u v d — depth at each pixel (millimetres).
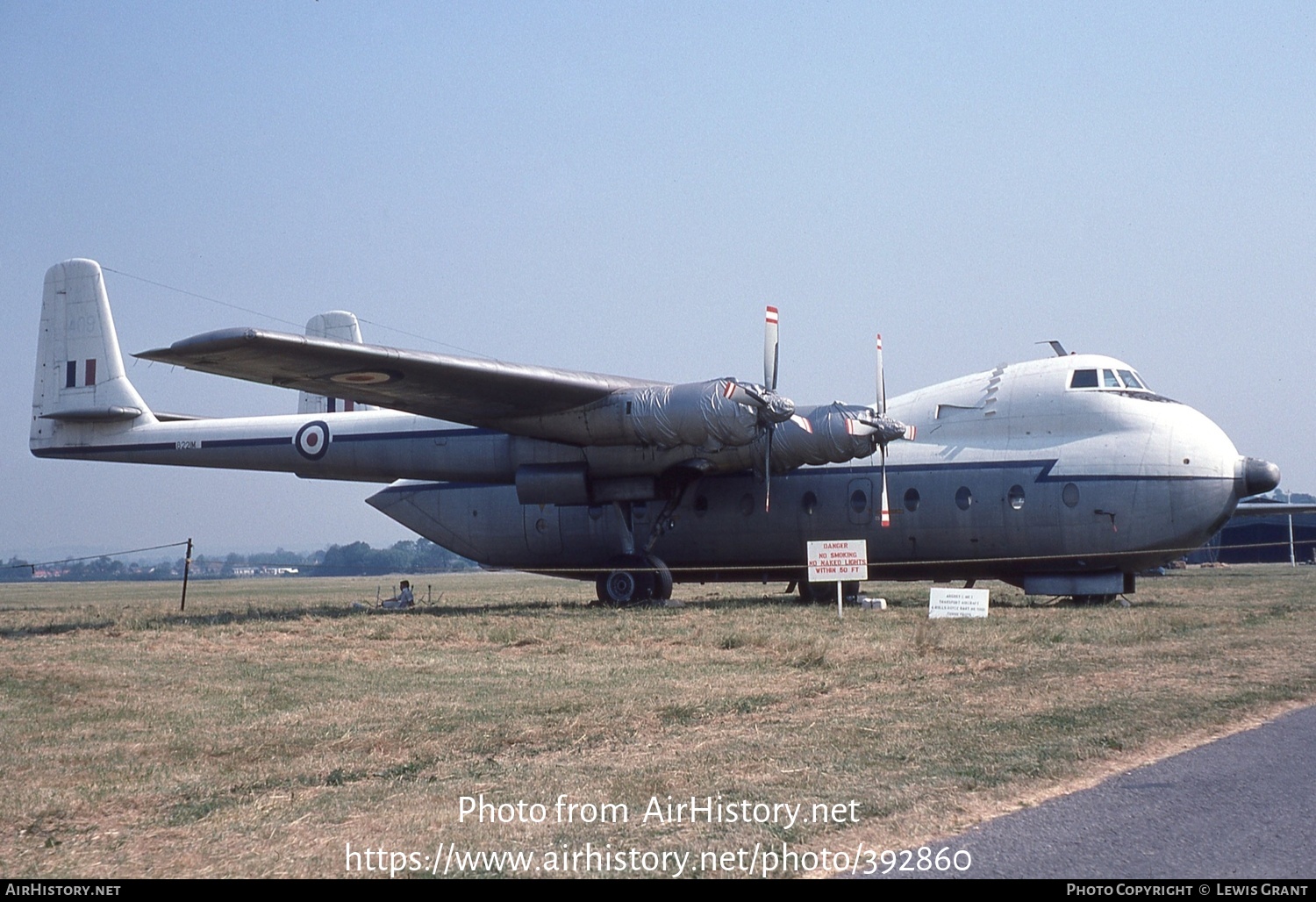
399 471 28062
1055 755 8648
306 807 7582
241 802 7723
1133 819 6977
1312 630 18031
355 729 10320
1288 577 45188
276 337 19812
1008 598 27703
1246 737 9312
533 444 26266
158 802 7750
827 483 26141
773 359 23891
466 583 71188
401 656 16172
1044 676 12898
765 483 24812
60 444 31047
